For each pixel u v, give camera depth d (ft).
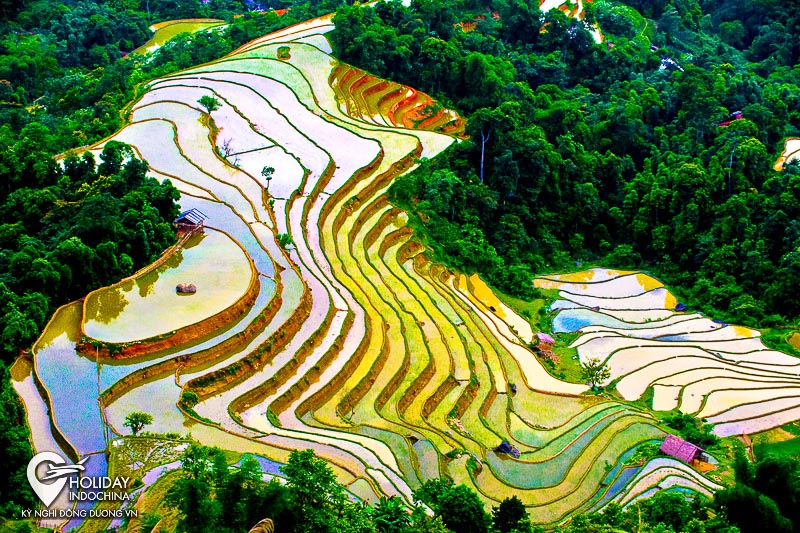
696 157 341.82
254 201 262.88
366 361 211.00
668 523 157.48
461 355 227.81
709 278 299.17
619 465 191.83
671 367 244.63
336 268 248.11
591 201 328.70
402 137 325.62
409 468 175.52
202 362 190.70
